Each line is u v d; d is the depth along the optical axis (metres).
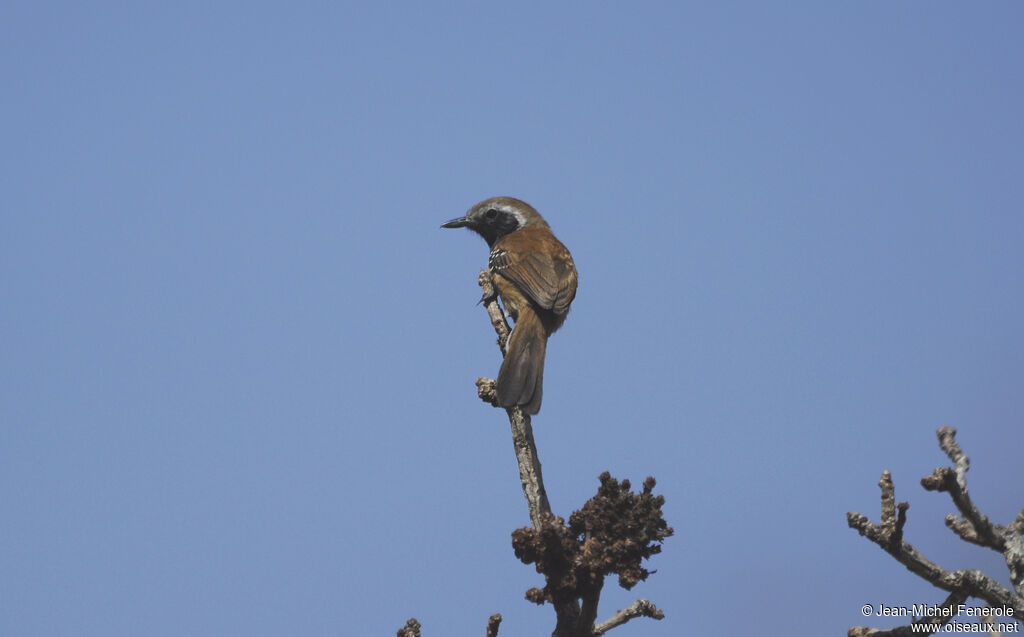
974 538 8.98
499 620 9.30
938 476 8.65
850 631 9.15
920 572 8.78
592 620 9.17
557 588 9.03
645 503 9.04
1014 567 8.76
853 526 8.81
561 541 8.98
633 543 8.92
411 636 9.74
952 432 9.06
